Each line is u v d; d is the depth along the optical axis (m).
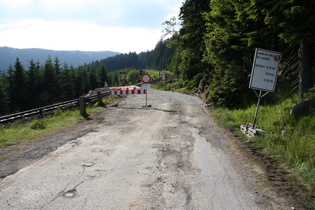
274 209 3.13
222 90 12.20
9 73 51.09
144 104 15.85
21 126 9.20
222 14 11.83
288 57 11.22
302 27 6.78
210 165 4.71
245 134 7.18
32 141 6.56
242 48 10.85
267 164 4.77
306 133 5.61
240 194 3.52
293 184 3.84
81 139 6.77
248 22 9.98
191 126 8.67
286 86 9.66
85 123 9.44
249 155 5.33
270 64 7.02
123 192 3.55
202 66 24.91
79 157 5.14
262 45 10.16
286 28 7.23
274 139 5.96
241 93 11.85
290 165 4.61
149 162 4.86
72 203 3.23
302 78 7.69
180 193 3.54
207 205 3.21
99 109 13.48
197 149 5.80
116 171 4.36
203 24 22.66
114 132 7.71
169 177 4.12
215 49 12.13
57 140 6.66
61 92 59.97
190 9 22.97
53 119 10.27
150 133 7.55
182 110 12.93
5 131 8.08
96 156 5.22
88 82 97.56
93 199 3.34
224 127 8.41
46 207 3.12
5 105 45.38
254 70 7.08
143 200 3.33
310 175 3.98
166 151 5.63
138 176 4.15
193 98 20.45
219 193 3.55
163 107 14.23
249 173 4.31
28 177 4.06
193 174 4.26
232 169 4.50
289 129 6.28
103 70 111.44
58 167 4.54
